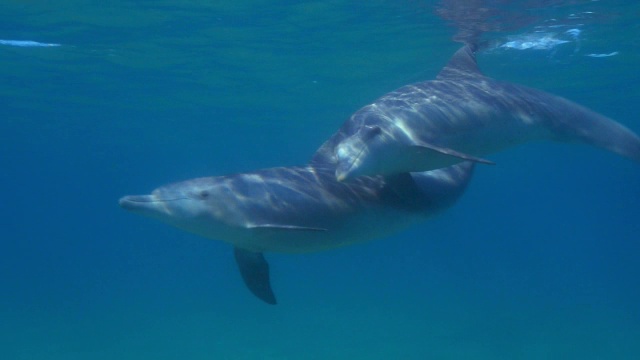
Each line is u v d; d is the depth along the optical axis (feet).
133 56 63.77
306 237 22.27
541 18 49.60
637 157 29.07
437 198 25.86
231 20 50.57
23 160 219.00
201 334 68.08
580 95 92.38
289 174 23.34
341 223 22.74
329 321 75.41
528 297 97.86
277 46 59.98
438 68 70.90
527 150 164.76
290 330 69.67
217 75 74.13
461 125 25.12
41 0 44.88
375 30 53.93
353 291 110.11
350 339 63.98
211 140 159.63
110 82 78.18
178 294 108.99
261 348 60.44
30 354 59.06
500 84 28.96
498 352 57.72
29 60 65.51
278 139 157.99
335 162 23.11
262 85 81.46
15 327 73.87
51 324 76.07
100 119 115.96
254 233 21.71
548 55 64.18
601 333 66.08
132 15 48.91
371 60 66.59
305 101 96.17
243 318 78.95
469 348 59.26
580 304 89.51
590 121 30.30
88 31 53.78
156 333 69.05
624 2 45.21
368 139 21.93
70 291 117.19
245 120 118.93
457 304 90.12
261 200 21.85
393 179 23.63
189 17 49.60
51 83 78.79
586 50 62.08
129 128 130.72
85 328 72.84
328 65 69.26
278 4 46.11
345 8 47.16
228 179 22.48
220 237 22.40
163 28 52.90
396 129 22.88
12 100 92.94
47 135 142.82
